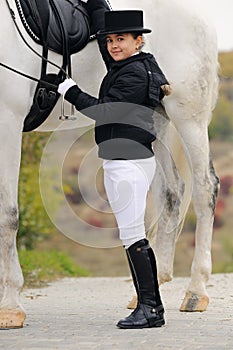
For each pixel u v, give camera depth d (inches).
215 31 519.8
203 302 499.2
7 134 427.8
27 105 437.7
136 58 420.8
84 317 477.4
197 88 506.0
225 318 471.8
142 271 426.6
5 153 427.2
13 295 431.8
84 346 381.1
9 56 428.1
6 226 427.2
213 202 512.1
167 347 379.6
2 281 439.2
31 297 600.1
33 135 838.5
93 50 471.5
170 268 517.7
